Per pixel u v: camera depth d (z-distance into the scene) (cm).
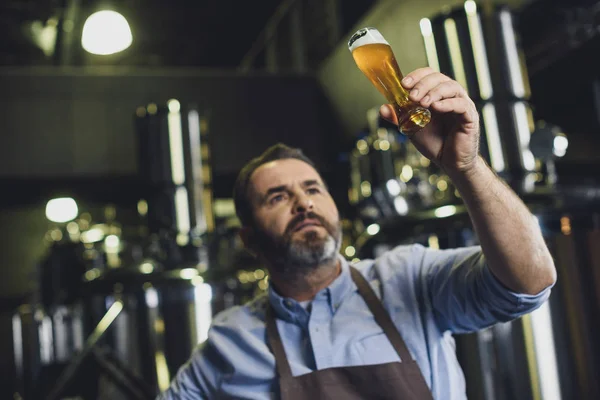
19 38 688
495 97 310
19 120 568
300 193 170
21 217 711
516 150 307
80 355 355
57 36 702
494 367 284
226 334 176
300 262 165
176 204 378
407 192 374
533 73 467
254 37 800
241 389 168
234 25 764
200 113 394
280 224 168
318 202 171
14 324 373
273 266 172
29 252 708
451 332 168
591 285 290
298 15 695
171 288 361
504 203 135
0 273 700
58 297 496
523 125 312
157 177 381
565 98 515
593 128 562
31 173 562
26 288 699
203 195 384
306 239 165
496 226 136
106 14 545
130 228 636
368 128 539
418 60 464
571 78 477
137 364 357
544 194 306
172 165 381
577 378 283
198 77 602
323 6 634
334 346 160
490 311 151
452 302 158
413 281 167
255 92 608
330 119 606
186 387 180
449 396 158
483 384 284
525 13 409
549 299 286
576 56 439
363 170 388
